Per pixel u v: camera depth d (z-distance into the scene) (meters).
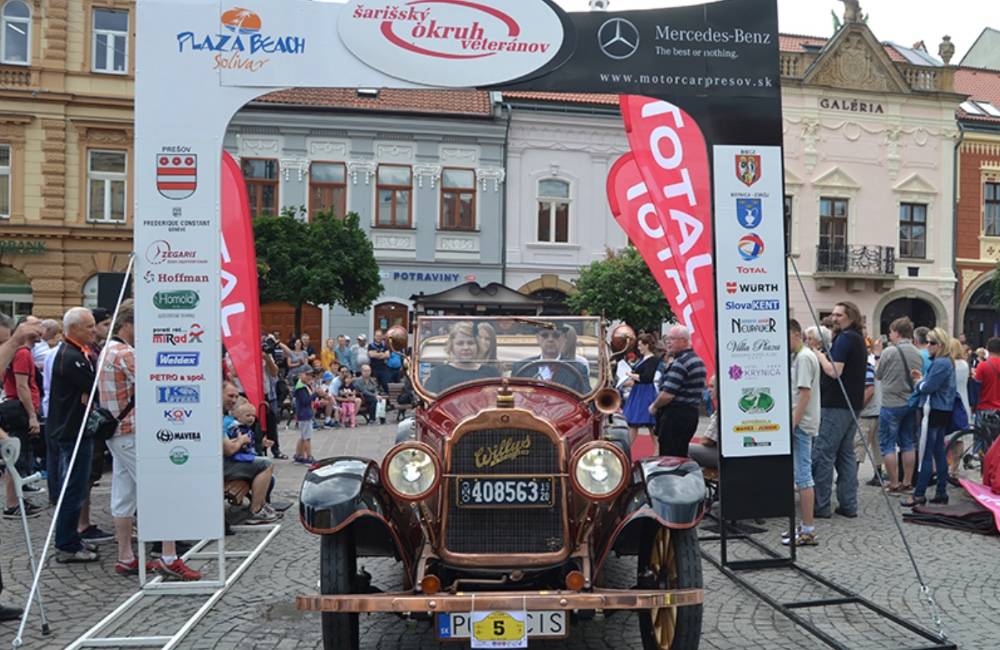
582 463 3.94
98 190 23.70
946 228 28.08
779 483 5.92
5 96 22.61
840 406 7.66
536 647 4.59
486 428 4.04
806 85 26.77
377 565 6.30
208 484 5.58
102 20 23.55
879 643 4.60
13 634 4.86
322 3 5.54
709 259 6.79
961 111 28.91
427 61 5.51
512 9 5.57
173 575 5.81
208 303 5.59
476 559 3.97
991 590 5.62
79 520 6.89
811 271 27.16
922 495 8.43
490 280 25.69
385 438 13.99
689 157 6.81
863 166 27.45
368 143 24.95
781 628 4.88
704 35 5.77
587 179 26.16
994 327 29.06
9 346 5.61
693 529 4.16
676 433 7.58
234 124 24.19
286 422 16.41
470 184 25.55
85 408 6.39
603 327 5.33
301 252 19.05
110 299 9.45
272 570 6.20
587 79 5.61
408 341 5.57
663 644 4.28
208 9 5.55
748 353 5.88
